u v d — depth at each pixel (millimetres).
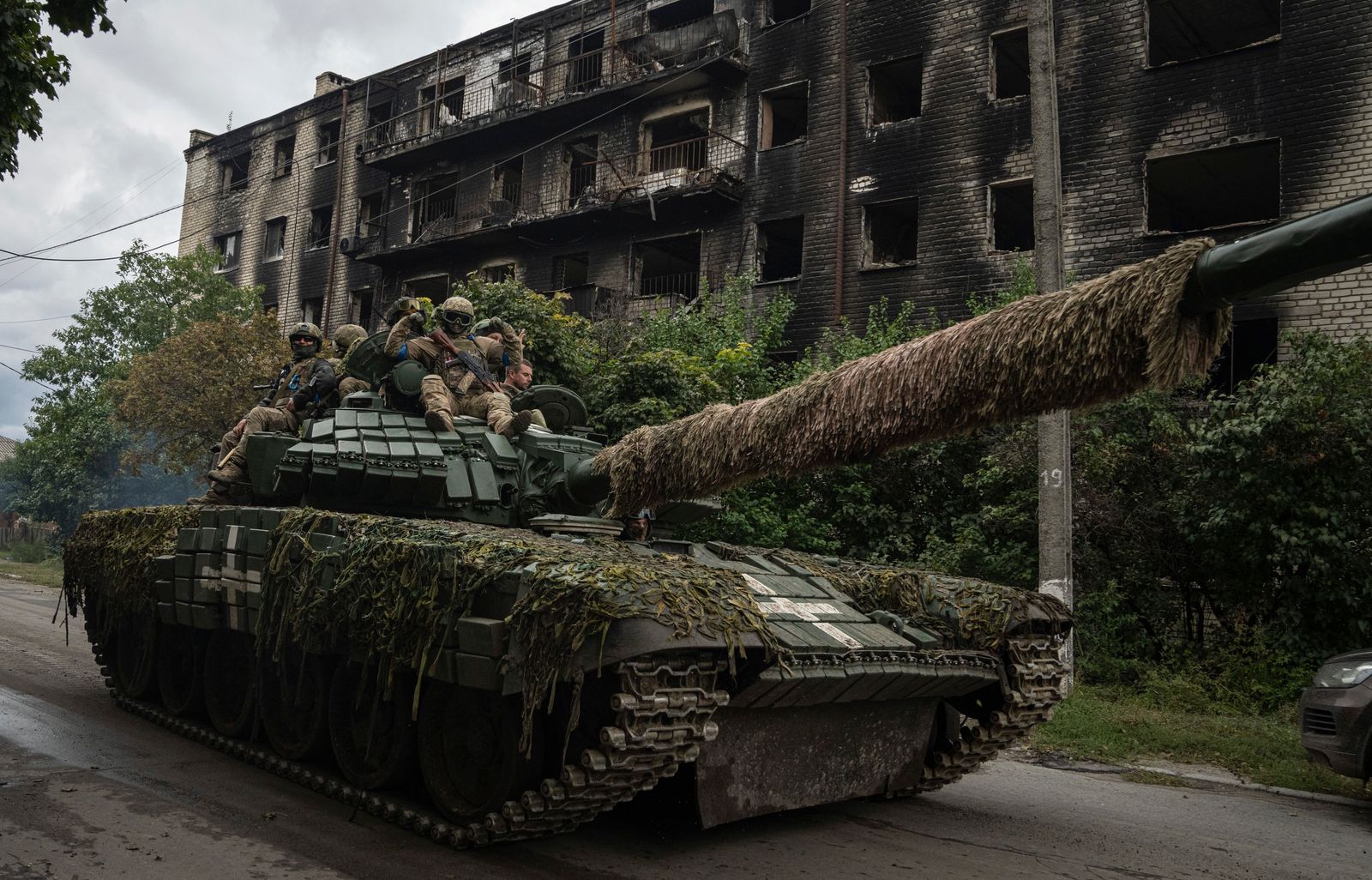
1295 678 10398
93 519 9562
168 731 7875
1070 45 16750
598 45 24516
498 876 4883
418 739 5645
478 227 24812
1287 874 5535
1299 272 2672
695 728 4734
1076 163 16484
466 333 8141
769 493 14391
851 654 5395
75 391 28828
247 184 32750
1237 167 18438
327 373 8469
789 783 5715
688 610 4590
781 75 20312
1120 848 5910
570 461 6965
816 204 19453
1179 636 12125
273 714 6816
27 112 8133
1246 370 17766
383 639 5363
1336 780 7945
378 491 6652
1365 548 10617
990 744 6660
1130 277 3023
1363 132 14188
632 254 22391
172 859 4875
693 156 22875
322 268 29766
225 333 22938
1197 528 11312
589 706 4938
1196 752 8844
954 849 5742
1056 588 10219
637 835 5715
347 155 29500
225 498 8188
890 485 14469
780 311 17812
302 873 4770
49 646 12039
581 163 25281
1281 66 14898
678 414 14086
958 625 6449
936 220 17984
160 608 7734
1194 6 18375
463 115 26547
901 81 20156
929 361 3436
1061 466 10312
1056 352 3137
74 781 6184
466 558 5004
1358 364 10805
